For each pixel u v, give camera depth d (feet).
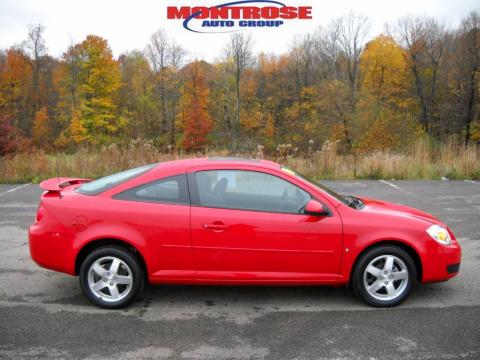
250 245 14.17
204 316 14.16
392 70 182.80
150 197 14.47
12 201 34.30
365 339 12.60
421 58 179.73
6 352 11.82
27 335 12.78
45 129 186.80
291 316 14.15
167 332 13.03
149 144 51.52
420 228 14.58
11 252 21.02
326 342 12.42
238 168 14.60
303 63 211.61
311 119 174.29
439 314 14.25
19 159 48.19
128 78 212.23
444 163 50.93
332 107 152.46
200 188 14.48
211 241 14.19
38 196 36.60
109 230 14.15
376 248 14.48
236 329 13.24
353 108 152.05
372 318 13.97
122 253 14.28
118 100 208.23
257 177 14.55
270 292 16.20
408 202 34.22
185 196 14.43
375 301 14.67
